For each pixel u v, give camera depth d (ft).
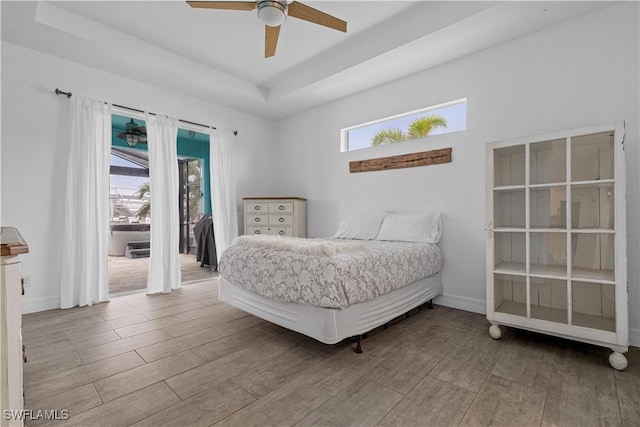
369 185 12.39
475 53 9.54
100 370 5.88
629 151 7.15
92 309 9.63
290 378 5.61
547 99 8.27
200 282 13.52
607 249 6.57
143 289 12.18
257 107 14.42
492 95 9.20
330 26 7.18
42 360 6.27
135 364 6.13
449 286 10.07
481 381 5.49
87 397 5.01
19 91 9.08
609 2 7.26
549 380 5.51
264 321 8.66
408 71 10.73
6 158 8.89
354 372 5.83
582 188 6.85
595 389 5.21
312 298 6.34
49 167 9.55
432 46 9.11
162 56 10.41
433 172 10.50
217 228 13.93
